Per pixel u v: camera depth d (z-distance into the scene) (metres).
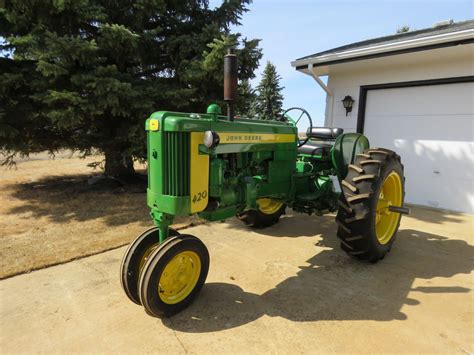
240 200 2.90
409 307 2.49
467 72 5.14
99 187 6.56
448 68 5.31
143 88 5.47
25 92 5.26
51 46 4.55
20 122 5.29
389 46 5.23
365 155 3.21
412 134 5.88
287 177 3.50
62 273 3.02
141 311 2.43
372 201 2.96
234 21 6.51
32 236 3.94
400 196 3.59
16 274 2.97
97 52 5.24
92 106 4.84
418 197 5.89
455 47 4.77
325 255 3.46
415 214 5.22
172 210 2.31
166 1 6.04
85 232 4.09
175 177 2.29
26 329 2.21
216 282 2.85
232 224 4.50
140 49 5.68
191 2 6.23
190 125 2.29
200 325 2.26
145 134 5.45
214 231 4.20
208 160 2.46
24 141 5.67
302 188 3.83
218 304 2.51
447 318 2.35
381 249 3.20
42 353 1.99
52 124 5.70
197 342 2.08
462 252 3.59
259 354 1.97
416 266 3.22
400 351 2.01
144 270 2.20
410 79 5.75
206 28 5.75
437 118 5.56
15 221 4.54
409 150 5.94
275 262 3.27
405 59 5.64
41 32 4.94
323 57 6.19
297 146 3.65
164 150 2.29
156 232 2.59
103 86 4.78
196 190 2.39
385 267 3.19
